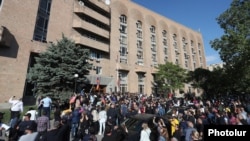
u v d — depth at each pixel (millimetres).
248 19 18641
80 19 28984
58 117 9266
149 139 6512
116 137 5695
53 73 18250
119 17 37875
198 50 59906
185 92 48156
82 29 28969
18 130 6980
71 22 27891
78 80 19484
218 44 20375
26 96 20656
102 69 31672
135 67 37812
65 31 26719
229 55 19688
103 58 32406
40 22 23484
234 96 28453
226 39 19016
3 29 17984
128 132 7555
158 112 12273
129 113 11125
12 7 20188
